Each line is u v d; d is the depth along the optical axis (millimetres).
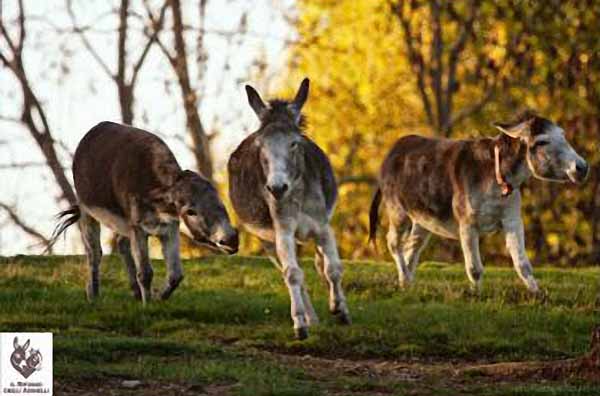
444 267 29219
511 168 22109
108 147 21859
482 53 44469
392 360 18562
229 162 20703
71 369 16516
